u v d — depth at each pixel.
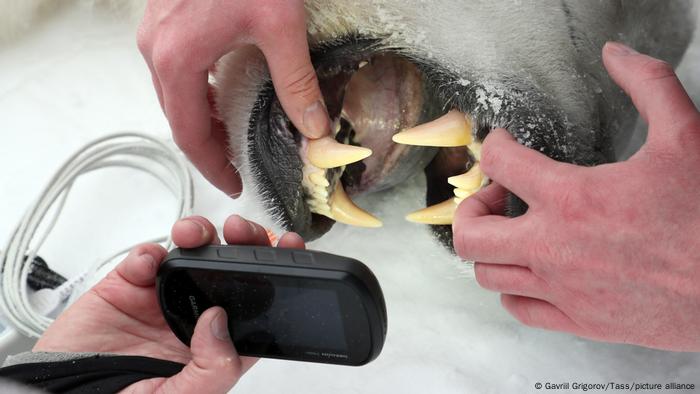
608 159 1.38
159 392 1.13
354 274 1.06
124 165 1.97
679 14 1.60
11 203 2.07
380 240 1.78
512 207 1.31
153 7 1.43
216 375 1.11
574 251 1.11
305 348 1.15
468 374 1.56
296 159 1.44
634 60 1.21
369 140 1.59
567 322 1.25
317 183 1.46
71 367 1.15
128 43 2.47
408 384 1.55
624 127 1.51
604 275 1.11
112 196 2.04
